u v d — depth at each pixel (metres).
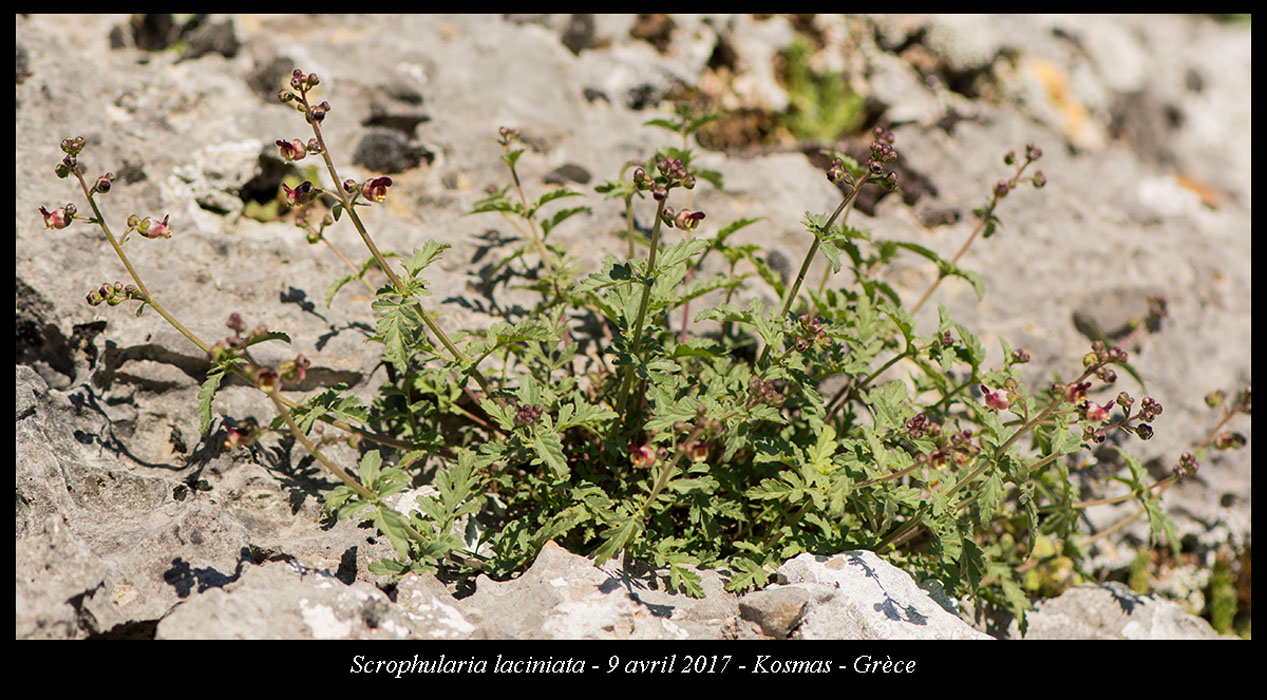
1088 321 5.78
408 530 3.57
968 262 5.91
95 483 3.89
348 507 3.34
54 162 4.82
